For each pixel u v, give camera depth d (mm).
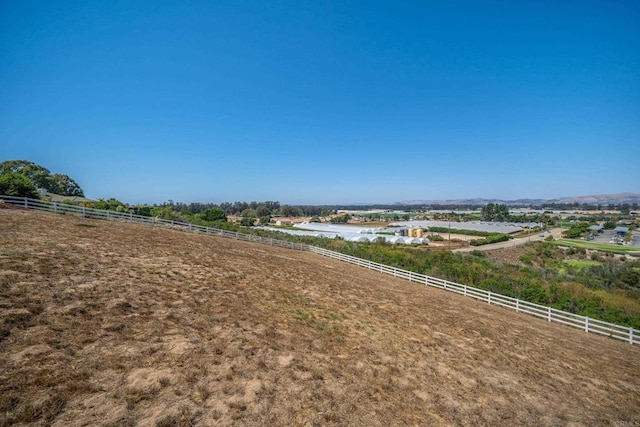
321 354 9258
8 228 15938
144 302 10070
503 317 19203
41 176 63781
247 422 5816
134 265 13758
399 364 9648
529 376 10523
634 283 41031
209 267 16438
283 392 6973
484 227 111875
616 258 58625
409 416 7066
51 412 5066
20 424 4742
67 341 7039
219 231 35969
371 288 20906
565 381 10633
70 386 5695
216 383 6762
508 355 12211
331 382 7824
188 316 9773
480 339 13578
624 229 105000
